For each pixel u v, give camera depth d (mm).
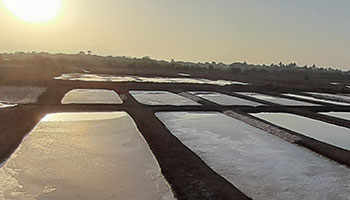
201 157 14430
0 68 58031
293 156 14805
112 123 20547
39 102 27266
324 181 11945
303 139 16844
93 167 12977
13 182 11367
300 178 12203
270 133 18922
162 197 10531
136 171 12680
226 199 10062
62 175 12078
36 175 12016
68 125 19797
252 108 27266
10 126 18125
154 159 14055
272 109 27219
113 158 14070
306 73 112438
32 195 10438
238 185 11500
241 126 20703
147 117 21922
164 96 35156
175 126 20359
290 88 47750
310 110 27781
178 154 14195
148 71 84500
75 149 15125
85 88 39281
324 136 18859
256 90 43969
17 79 42719
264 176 12344
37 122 20406
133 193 10773
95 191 10867
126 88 40188
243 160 14133
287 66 149500
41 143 15891
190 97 33719
